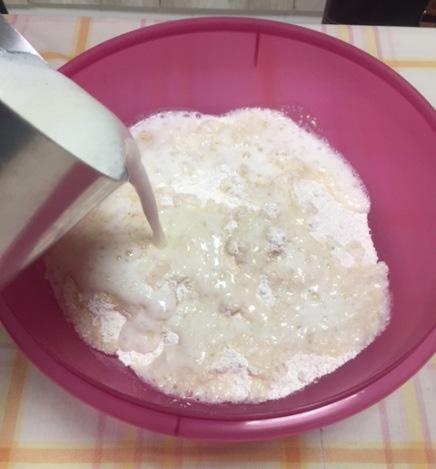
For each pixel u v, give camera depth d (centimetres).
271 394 35
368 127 41
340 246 40
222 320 36
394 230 39
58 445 34
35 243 28
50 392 35
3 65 22
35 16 47
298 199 41
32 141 21
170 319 37
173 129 44
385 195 40
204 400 34
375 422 34
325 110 42
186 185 41
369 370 33
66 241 37
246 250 37
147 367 36
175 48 40
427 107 35
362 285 38
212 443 34
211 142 43
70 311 36
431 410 35
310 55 40
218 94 43
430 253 35
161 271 37
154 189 41
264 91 43
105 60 38
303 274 37
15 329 30
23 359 36
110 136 24
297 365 36
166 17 61
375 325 37
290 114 44
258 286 37
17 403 35
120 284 36
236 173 42
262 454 34
